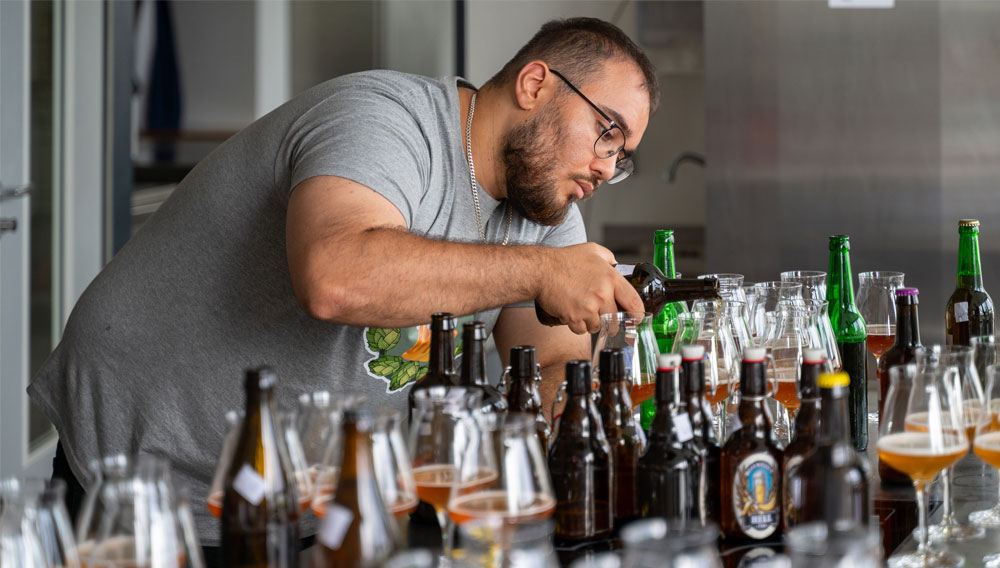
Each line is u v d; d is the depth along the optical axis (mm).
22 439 3199
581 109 1634
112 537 827
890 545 1218
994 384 1205
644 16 4113
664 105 4395
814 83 3471
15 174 3133
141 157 5039
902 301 1531
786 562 908
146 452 1646
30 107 3260
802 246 3529
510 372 1345
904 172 3441
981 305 1833
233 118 5008
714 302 1431
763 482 1145
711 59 3539
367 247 1314
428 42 4617
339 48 4844
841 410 1010
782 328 1481
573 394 1167
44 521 854
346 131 1457
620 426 1226
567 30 1684
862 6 3414
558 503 1149
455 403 1072
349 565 871
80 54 3625
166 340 1637
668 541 677
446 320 1249
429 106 1648
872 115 3443
